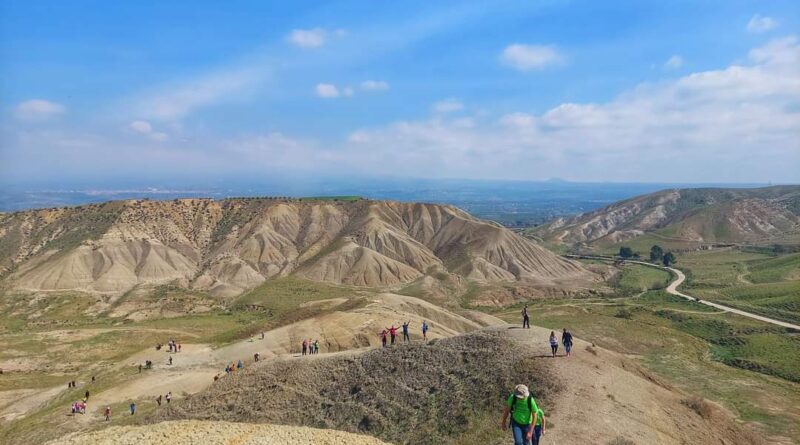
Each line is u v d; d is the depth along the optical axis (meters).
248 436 23.08
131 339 118.88
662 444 28.20
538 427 18.58
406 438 36.50
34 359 104.88
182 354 90.19
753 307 129.25
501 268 196.25
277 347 79.88
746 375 78.75
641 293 165.25
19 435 57.16
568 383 35.38
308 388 49.28
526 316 49.56
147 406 63.12
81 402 63.22
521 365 39.41
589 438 26.59
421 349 48.88
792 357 88.75
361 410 42.88
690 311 129.38
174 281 180.38
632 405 33.62
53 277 167.12
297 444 22.09
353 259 192.75
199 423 25.61
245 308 153.12
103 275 172.50
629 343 99.00
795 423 54.19
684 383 71.25
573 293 170.12
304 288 168.62
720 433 35.19
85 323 141.12
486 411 35.19
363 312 90.38
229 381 54.69
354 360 51.66
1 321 141.12
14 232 195.12
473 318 113.44
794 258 176.25
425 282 171.75
